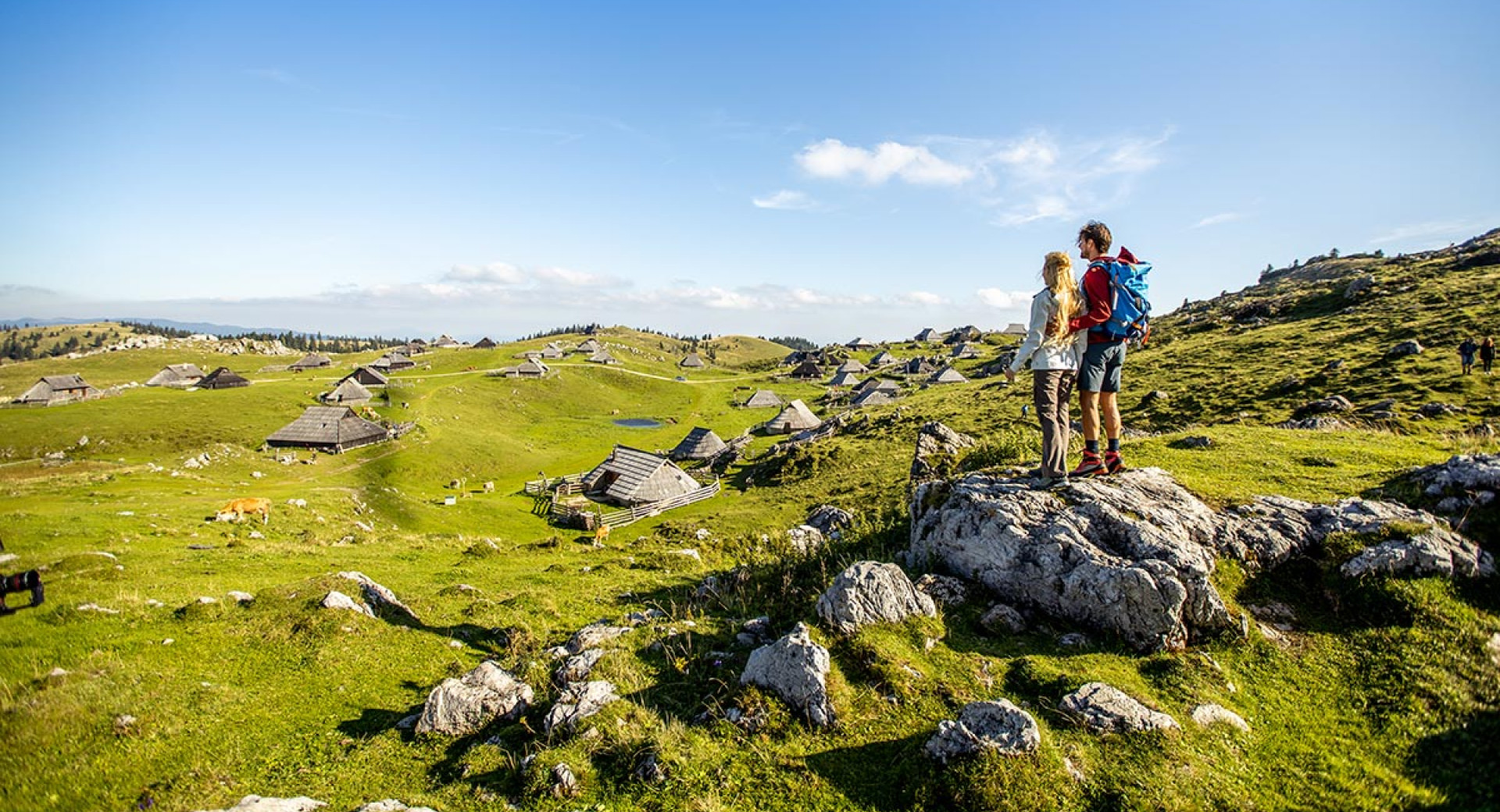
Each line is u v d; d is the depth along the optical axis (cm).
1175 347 7856
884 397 10819
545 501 6159
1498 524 978
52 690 1033
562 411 12788
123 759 888
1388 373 4397
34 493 4047
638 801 715
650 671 1008
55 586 1672
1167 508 1084
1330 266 15825
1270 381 5031
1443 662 800
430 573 2144
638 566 2109
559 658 1122
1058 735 733
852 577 1012
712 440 7850
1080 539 1020
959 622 1017
